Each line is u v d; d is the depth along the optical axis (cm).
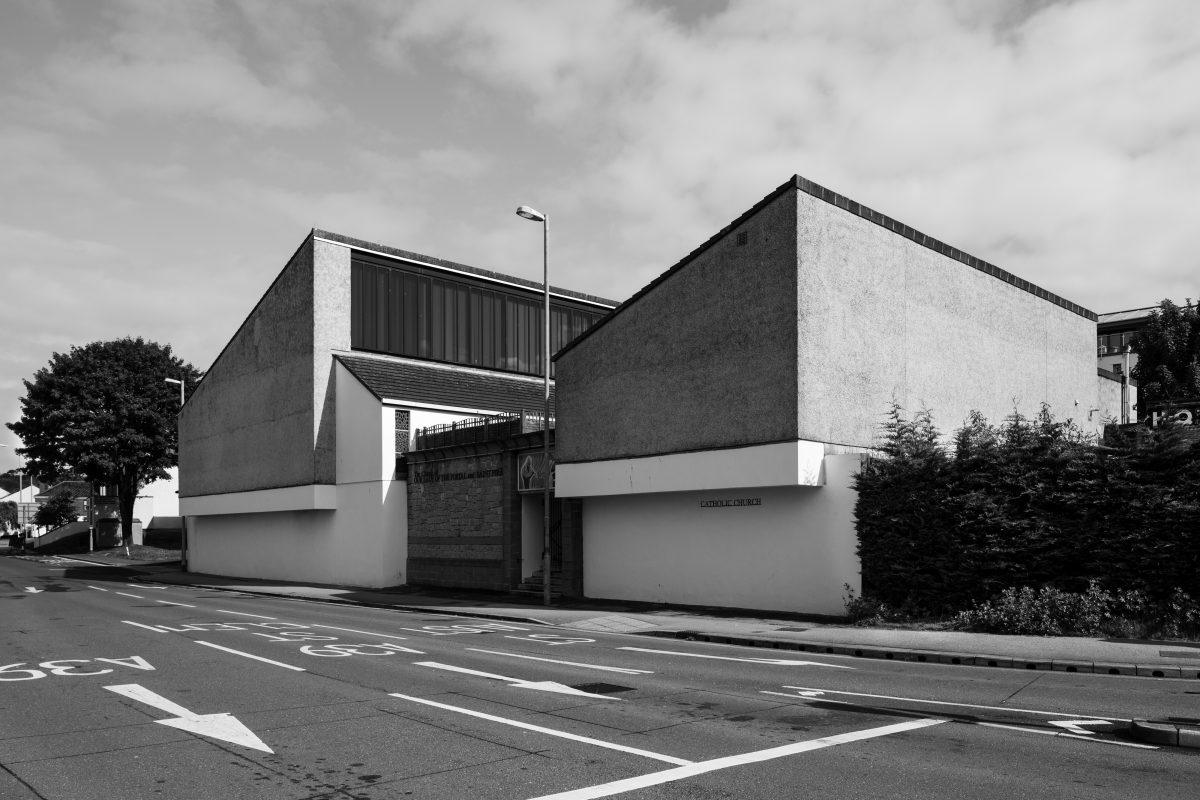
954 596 1827
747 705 1038
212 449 4584
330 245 3797
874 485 1945
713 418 2181
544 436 2600
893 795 673
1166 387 3384
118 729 947
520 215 2452
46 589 3522
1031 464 1806
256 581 3981
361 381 3525
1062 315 3098
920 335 2402
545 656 1497
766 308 2075
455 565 3116
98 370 6291
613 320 2461
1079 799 660
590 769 755
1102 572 1677
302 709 1041
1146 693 1107
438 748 838
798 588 2075
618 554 2519
